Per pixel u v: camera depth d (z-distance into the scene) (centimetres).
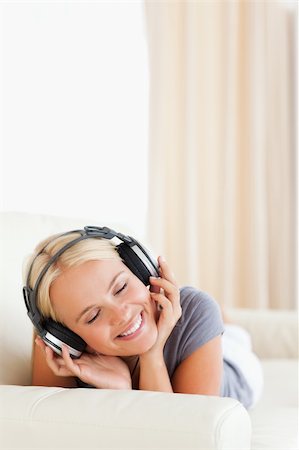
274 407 165
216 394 135
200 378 134
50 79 271
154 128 308
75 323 119
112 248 123
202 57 337
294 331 237
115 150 295
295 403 170
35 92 264
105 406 101
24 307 146
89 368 124
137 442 96
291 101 355
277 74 351
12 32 256
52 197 270
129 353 124
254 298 340
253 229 341
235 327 215
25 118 260
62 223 168
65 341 121
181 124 327
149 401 101
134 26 303
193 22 325
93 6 288
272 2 349
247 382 164
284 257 350
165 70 314
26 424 103
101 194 289
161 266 128
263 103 344
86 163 283
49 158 269
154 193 307
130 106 301
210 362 135
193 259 320
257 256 339
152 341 124
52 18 273
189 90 323
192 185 322
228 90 336
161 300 125
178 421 96
